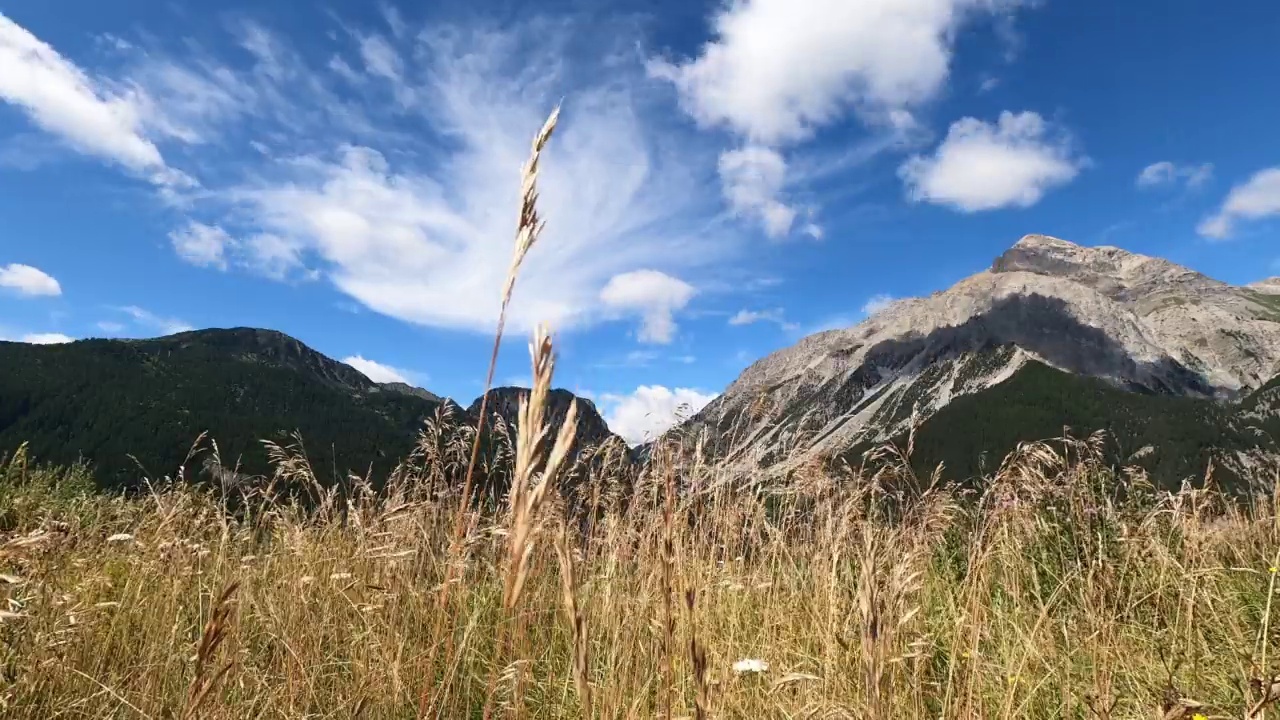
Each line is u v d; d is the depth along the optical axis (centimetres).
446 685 266
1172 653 305
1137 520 448
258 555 426
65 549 342
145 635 352
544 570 359
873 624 161
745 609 423
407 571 376
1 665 277
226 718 279
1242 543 432
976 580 362
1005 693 311
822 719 267
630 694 334
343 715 320
